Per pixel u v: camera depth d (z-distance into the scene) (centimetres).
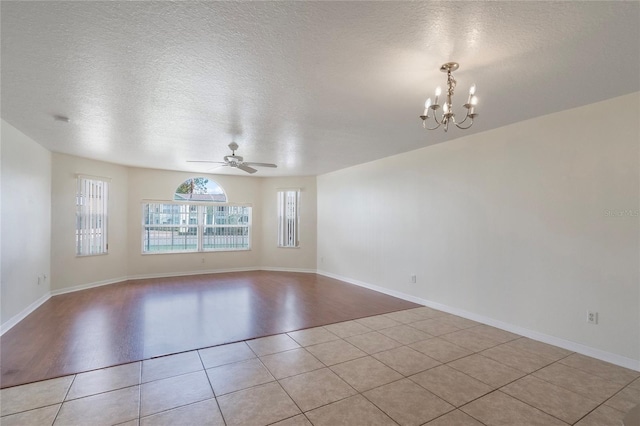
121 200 638
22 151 399
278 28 181
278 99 286
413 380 261
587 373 271
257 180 797
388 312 445
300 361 295
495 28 181
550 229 331
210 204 746
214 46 200
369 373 273
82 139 429
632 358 277
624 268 281
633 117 276
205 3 160
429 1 158
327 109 312
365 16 170
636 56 212
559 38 191
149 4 160
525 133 352
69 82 253
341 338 351
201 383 256
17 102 296
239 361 295
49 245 504
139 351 314
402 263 518
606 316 292
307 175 757
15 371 272
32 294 440
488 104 302
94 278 585
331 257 702
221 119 343
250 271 770
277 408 223
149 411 219
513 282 364
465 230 418
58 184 521
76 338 345
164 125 364
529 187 349
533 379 262
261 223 801
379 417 214
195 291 565
